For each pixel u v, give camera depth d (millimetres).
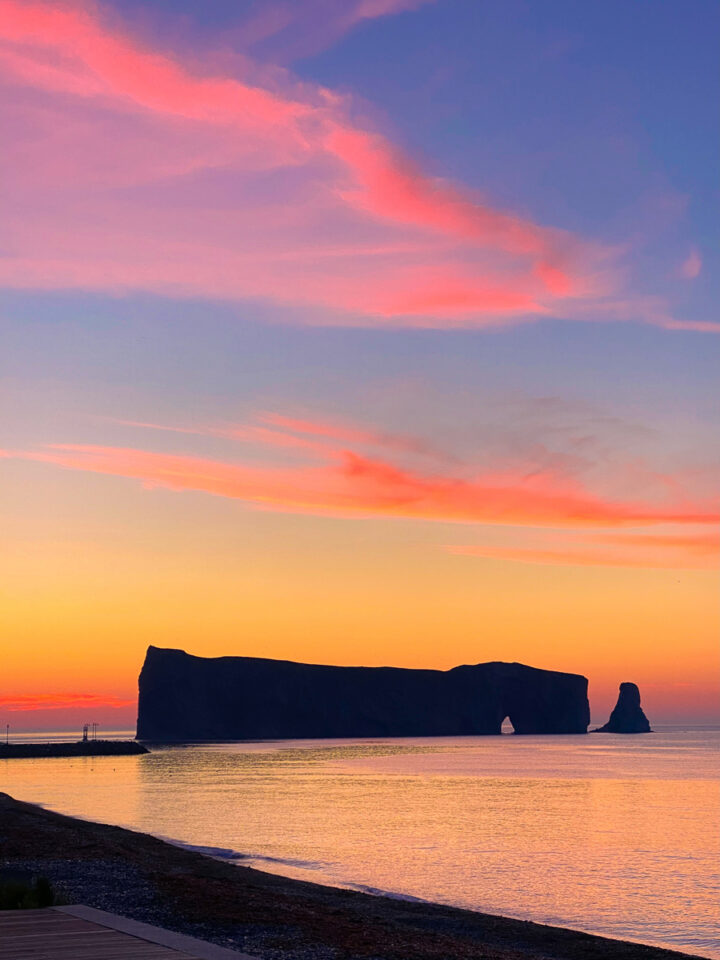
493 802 113750
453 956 24453
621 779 163000
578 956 30688
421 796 123875
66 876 35406
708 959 34062
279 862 57781
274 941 24172
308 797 121188
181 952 16844
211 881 38125
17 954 16672
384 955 23266
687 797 122562
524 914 42312
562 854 64562
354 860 59625
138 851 49688
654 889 49844
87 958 16359
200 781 158125
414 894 46625
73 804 107938
